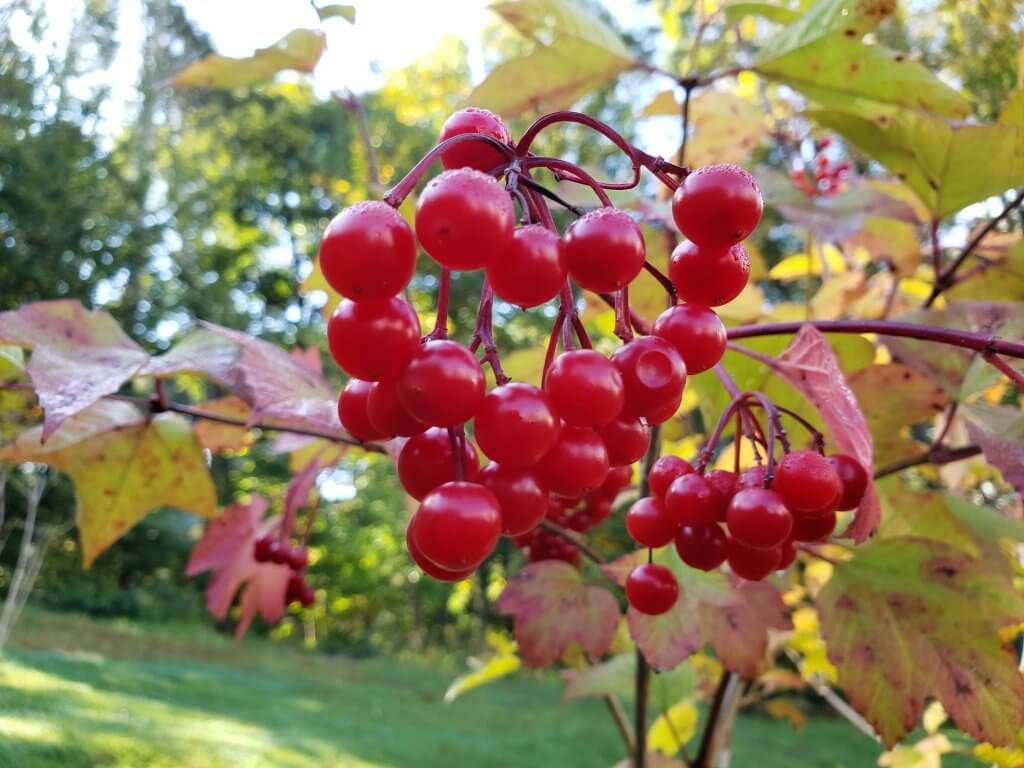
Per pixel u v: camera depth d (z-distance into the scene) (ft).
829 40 0.55
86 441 0.68
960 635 0.48
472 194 0.27
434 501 0.29
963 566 0.49
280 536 0.88
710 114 0.86
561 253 0.28
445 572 0.32
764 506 0.37
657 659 0.51
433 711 3.93
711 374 0.58
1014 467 0.45
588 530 0.67
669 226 0.65
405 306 0.29
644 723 0.64
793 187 0.72
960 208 0.62
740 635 0.51
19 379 0.66
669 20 2.03
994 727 0.47
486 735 3.40
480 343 0.31
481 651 5.94
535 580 0.56
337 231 0.27
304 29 0.70
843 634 0.51
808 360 0.43
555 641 0.54
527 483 0.31
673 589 0.41
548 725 3.75
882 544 0.51
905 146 0.59
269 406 0.50
